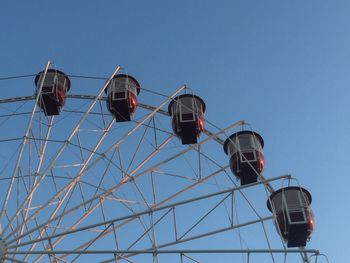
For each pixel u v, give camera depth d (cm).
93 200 2447
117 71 2944
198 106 2930
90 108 2669
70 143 2548
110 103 2891
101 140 2644
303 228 2547
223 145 2912
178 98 2947
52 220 2322
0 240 2191
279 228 2586
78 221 2431
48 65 2788
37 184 2383
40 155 2502
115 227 2403
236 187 2338
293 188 2625
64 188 2442
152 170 2648
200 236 2278
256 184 2417
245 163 2777
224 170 2734
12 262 2150
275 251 2172
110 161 2597
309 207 2600
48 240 2191
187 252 2167
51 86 2848
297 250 2186
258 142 2861
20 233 2253
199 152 2720
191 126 2875
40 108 2864
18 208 2289
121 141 2630
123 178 2588
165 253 2164
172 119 2916
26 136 2456
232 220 2306
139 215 2247
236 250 2166
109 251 2159
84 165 2553
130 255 2264
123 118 2927
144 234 2233
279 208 2591
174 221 2286
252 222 2302
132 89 2931
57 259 2256
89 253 2147
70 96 2930
